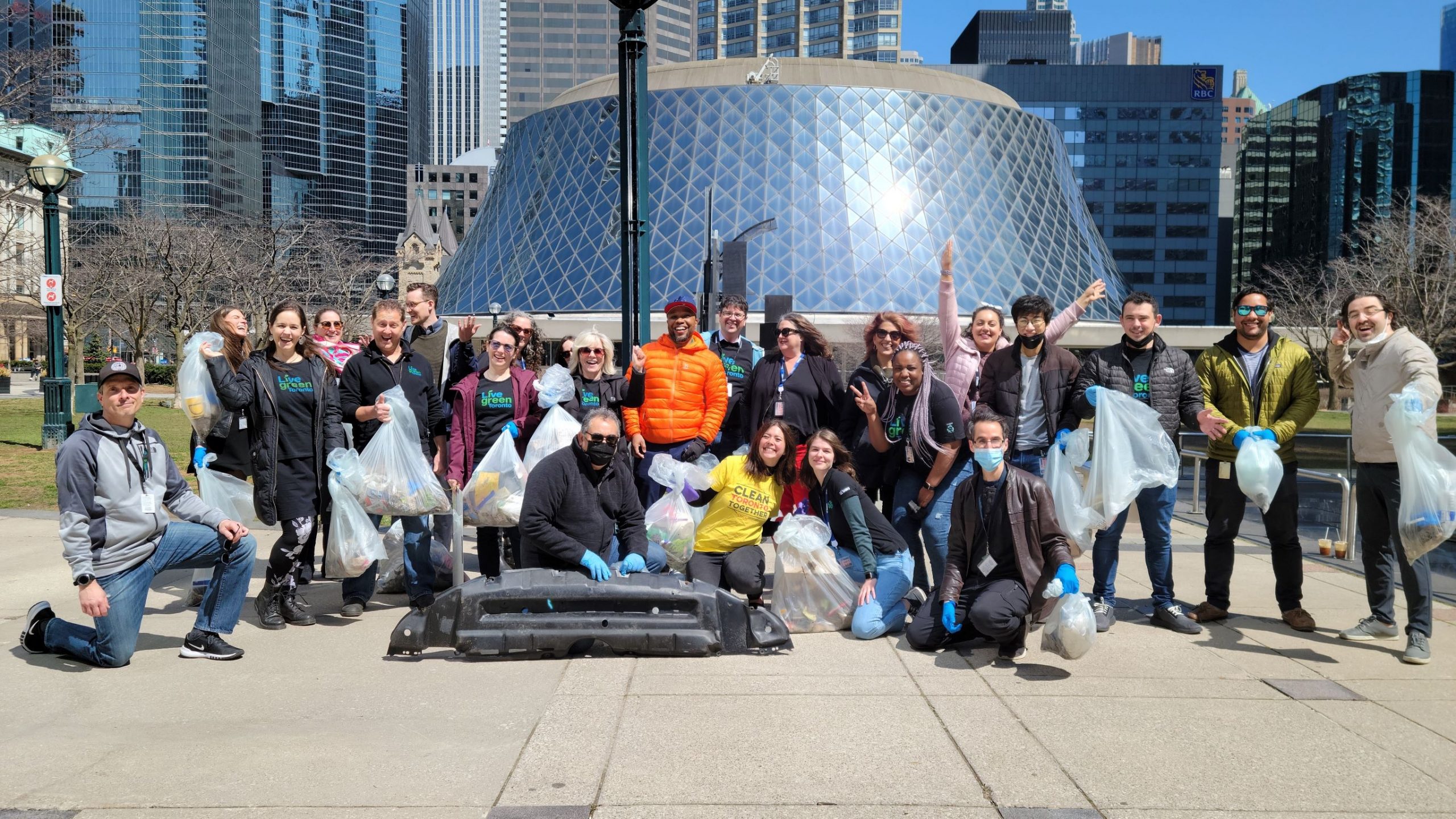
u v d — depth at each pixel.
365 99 159.88
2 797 3.41
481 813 3.30
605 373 7.48
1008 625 5.14
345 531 5.92
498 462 6.41
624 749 3.90
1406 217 39.00
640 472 7.13
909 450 6.19
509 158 60.41
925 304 49.91
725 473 6.28
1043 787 3.55
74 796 3.42
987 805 3.39
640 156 7.13
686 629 5.36
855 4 186.25
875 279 50.19
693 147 53.44
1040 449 6.36
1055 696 4.64
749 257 50.28
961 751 3.91
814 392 7.05
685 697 4.60
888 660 5.33
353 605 6.37
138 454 5.16
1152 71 119.75
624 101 7.12
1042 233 55.84
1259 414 6.07
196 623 5.34
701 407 7.16
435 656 5.38
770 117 53.41
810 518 6.12
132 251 36.62
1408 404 5.13
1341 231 110.25
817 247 50.62
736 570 6.12
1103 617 5.99
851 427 6.82
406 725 4.20
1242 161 129.62
